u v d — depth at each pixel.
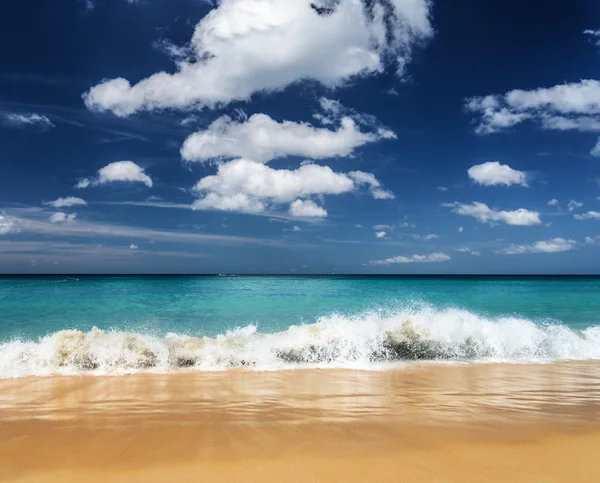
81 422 5.51
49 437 4.93
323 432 5.11
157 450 4.51
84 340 9.37
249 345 9.96
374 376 8.43
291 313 19.53
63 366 8.86
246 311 20.11
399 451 4.50
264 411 6.02
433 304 24.16
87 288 34.78
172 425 5.39
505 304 24.33
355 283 53.16
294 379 8.14
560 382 8.04
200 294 29.30
